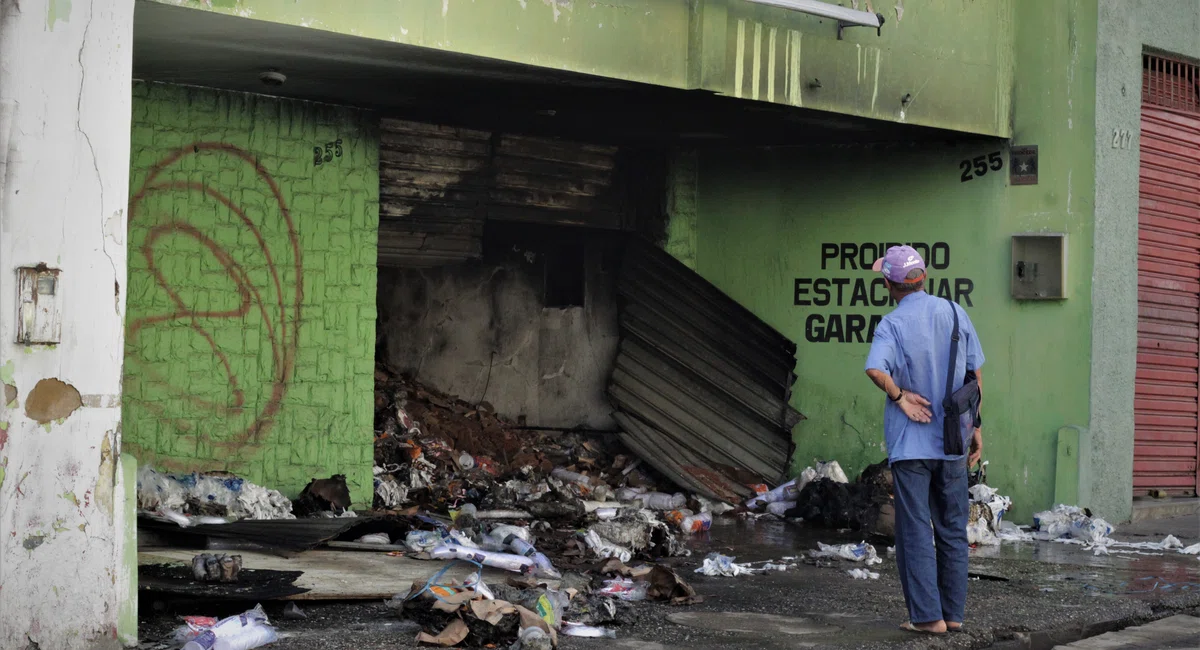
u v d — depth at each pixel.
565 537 8.75
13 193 4.75
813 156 12.00
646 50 8.49
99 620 4.98
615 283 12.64
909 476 6.09
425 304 11.73
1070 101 10.95
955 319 6.15
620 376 12.20
